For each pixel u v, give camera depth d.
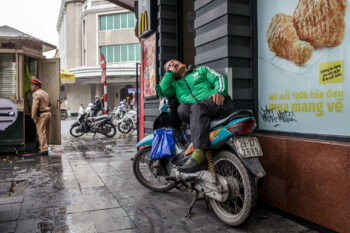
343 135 2.70
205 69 3.27
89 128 11.47
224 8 3.60
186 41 6.01
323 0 2.86
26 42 7.82
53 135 8.55
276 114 3.44
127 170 5.59
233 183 2.94
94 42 34.47
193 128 3.02
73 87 37.69
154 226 3.01
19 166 6.00
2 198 3.92
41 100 7.34
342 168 2.52
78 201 3.78
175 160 3.57
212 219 3.18
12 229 2.94
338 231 2.57
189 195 4.02
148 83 6.48
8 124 7.47
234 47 3.62
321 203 2.72
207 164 3.15
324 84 2.87
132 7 7.78
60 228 2.96
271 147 3.28
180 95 3.44
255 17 3.66
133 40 33.53
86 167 5.88
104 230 2.92
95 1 34.47
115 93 36.56
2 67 7.57
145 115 6.76
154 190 4.18
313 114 2.99
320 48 2.91
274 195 3.26
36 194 4.08
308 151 2.83
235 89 3.66
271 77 3.50
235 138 2.81
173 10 5.90
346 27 2.66
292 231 2.83
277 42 3.39
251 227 2.95
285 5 3.29
